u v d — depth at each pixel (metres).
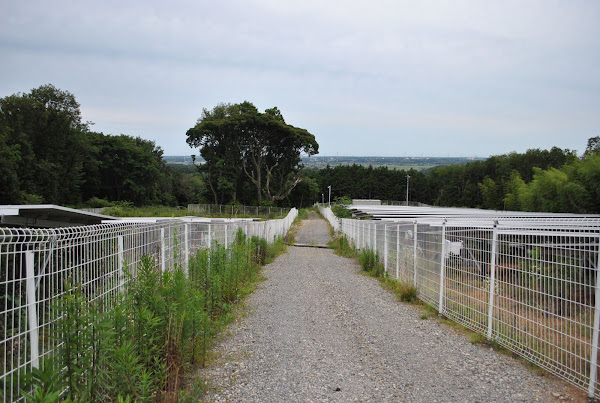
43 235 3.28
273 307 8.53
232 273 9.13
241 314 7.87
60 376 3.11
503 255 5.69
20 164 46.12
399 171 105.44
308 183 89.31
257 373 4.96
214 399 4.25
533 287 5.07
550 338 4.79
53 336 3.25
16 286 3.27
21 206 9.45
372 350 5.79
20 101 51.06
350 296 9.65
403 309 8.28
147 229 5.75
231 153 61.81
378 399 4.25
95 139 66.31
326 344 6.08
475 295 6.42
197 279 7.00
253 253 14.47
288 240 29.27
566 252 4.54
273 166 65.38
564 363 4.59
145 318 4.11
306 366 5.19
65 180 56.66
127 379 3.45
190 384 4.57
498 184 60.09
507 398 4.22
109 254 4.51
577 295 4.39
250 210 55.88
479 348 5.79
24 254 3.19
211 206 55.56
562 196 25.44
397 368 5.10
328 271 14.13
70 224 11.91
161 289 4.55
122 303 4.00
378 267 13.19
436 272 7.96
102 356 3.36
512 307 5.50
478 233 6.37
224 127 59.84
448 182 85.56
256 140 62.62
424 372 4.96
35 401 2.48
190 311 4.85
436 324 7.11
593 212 23.98
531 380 4.65
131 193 69.44
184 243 7.76
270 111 67.50
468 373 4.90
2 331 2.99
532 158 62.97
